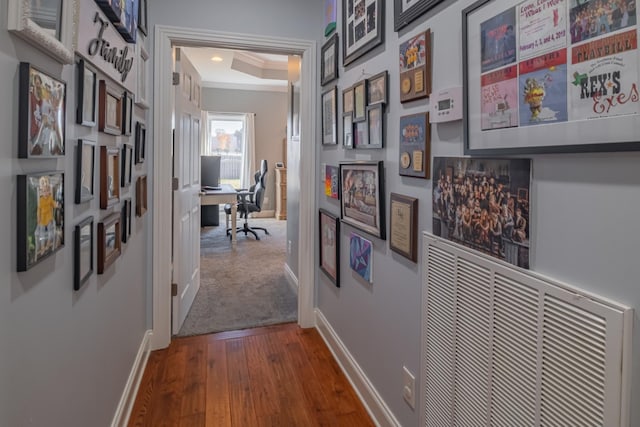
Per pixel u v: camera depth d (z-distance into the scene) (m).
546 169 0.92
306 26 2.64
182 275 2.85
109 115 1.46
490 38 1.07
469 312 1.18
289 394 2.06
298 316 2.91
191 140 3.10
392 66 1.64
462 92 1.19
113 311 1.62
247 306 3.22
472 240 1.18
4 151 0.76
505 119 1.02
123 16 1.54
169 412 1.90
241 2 2.51
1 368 0.75
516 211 1.01
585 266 0.83
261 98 7.79
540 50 0.91
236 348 2.53
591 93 0.79
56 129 0.99
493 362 1.08
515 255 1.01
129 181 1.83
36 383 0.92
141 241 2.25
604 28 0.76
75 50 1.08
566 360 0.86
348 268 2.21
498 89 1.04
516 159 1.00
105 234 1.42
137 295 2.14
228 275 4.06
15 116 0.80
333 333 2.47
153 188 2.43
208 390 2.08
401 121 1.57
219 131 7.88
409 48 1.48
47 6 0.90
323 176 2.66
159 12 2.37
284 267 4.29
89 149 1.27
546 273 0.93
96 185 1.37
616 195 0.76
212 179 5.97
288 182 3.86
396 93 1.61
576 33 0.82
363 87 1.89
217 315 3.03
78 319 1.21
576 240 0.85
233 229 5.43
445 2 1.29
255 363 2.36
